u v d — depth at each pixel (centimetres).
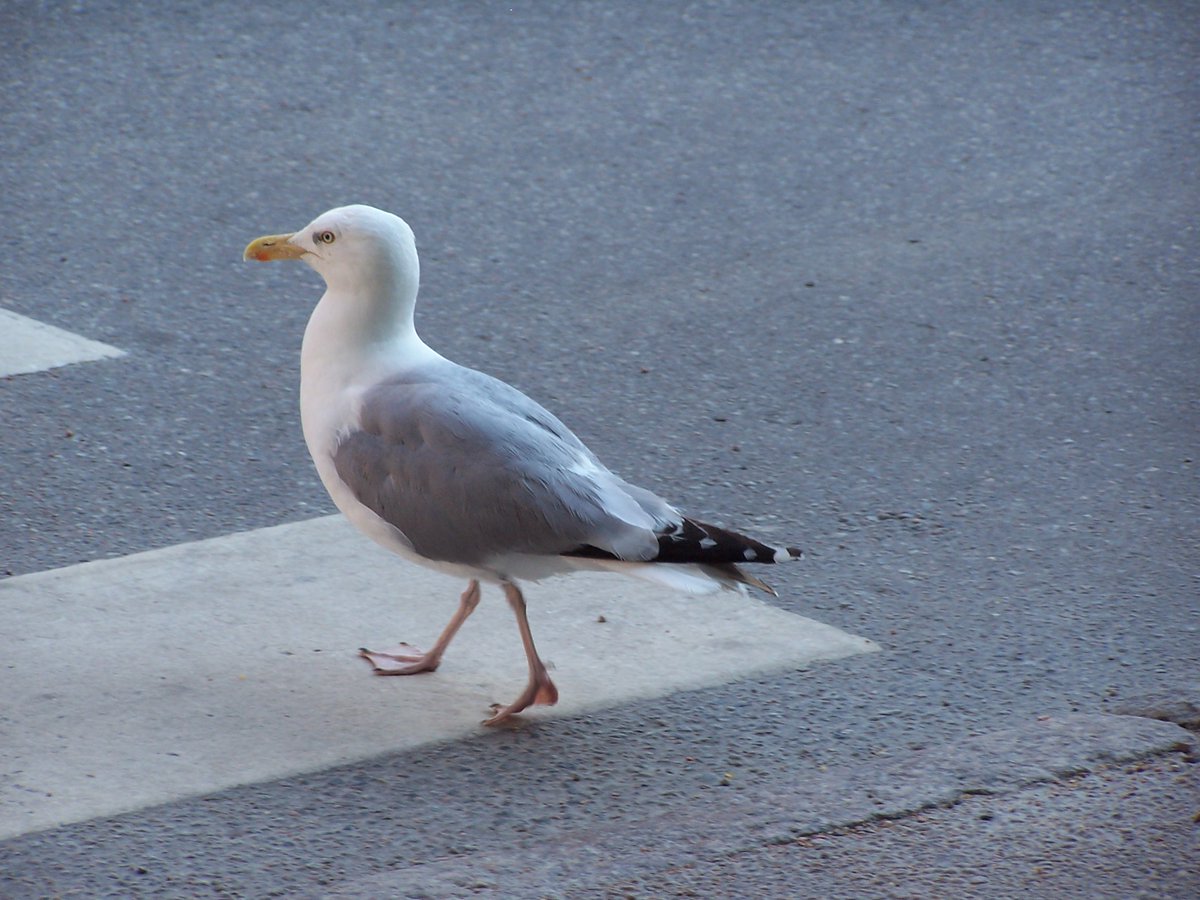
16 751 823
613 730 859
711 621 969
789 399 1295
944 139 1898
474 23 2203
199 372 1319
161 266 1529
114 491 1122
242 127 1869
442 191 1722
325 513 1100
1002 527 1096
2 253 1544
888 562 1046
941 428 1248
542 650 937
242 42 2117
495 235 1622
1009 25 2256
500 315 1448
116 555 1038
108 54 2064
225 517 1092
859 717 873
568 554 838
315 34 2150
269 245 904
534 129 1889
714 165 1809
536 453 850
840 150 1858
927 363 1366
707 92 2009
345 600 988
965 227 1667
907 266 1569
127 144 1814
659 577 820
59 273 1504
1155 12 2320
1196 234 1655
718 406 1281
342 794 799
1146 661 931
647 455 1198
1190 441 1234
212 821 773
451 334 1405
